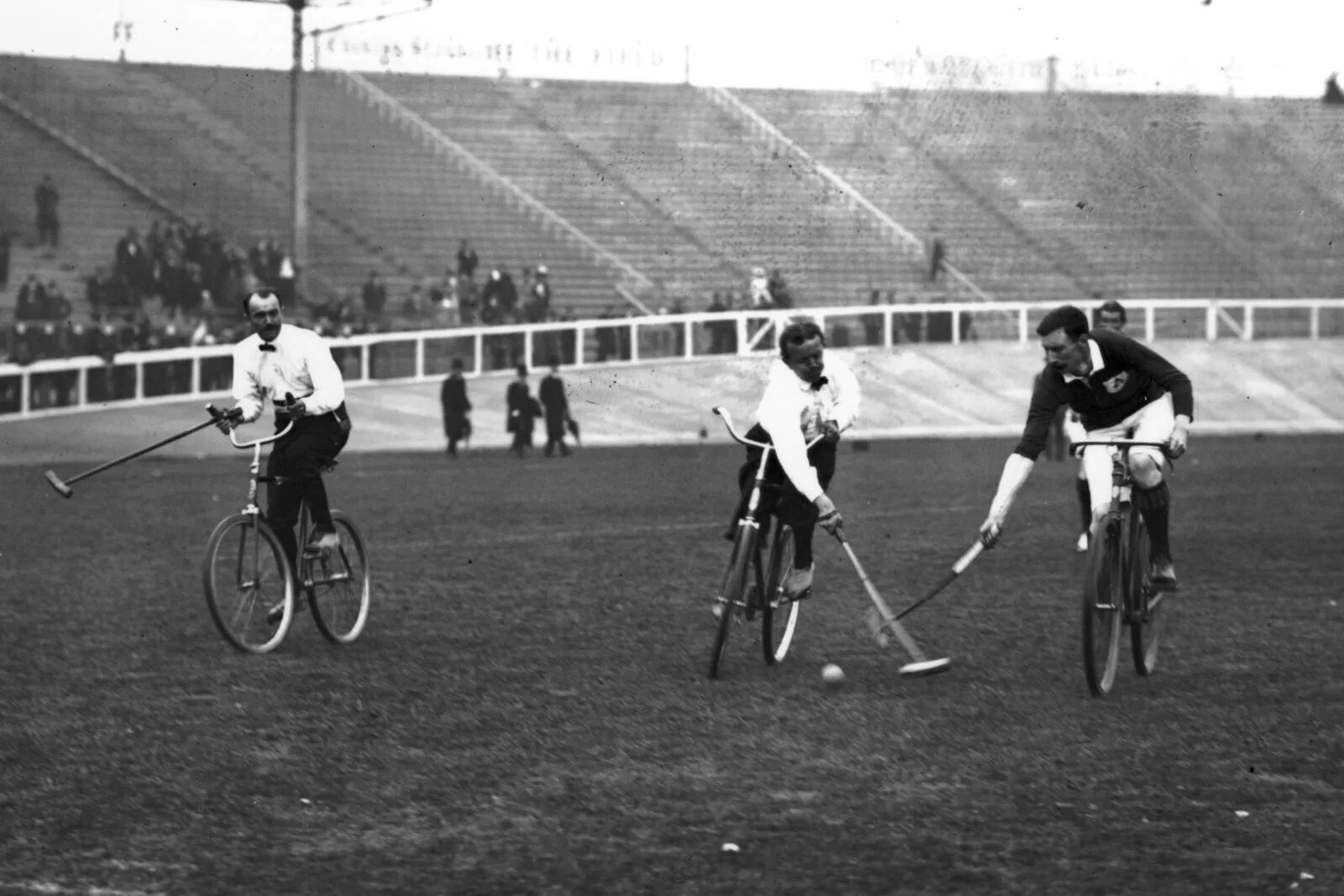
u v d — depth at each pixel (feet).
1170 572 29.17
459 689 28.12
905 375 132.46
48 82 148.97
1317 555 47.01
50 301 115.55
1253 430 133.39
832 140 159.74
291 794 21.35
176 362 111.86
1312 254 161.79
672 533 54.90
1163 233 157.58
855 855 18.58
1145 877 17.70
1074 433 44.93
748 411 124.47
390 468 91.71
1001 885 17.46
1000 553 48.16
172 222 138.10
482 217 148.66
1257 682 28.53
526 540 52.70
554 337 125.59
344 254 142.31
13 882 17.71
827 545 50.52
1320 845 18.86
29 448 106.63
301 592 32.68
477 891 17.37
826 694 27.53
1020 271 155.33
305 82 154.51
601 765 22.75
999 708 26.32
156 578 44.11
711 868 18.11
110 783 21.89
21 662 30.94
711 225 150.71
